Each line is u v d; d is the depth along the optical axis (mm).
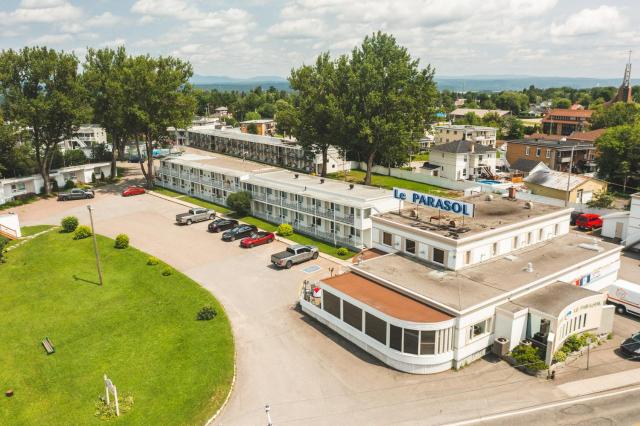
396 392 28938
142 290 45500
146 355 34531
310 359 32969
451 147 101250
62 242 59344
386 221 44094
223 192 77312
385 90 81750
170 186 90000
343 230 57188
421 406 27453
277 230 63344
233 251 55656
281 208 66438
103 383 31484
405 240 42531
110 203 79000
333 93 85312
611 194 75500
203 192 81875
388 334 31656
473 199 51906
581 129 158500
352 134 82938
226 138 126938
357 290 35969
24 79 79188
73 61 79812
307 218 62438
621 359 31953
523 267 39031
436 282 36156
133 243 58906
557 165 103188
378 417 26688
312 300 40281
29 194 82438
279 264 49500
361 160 110625
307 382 30312
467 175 100812
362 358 33031
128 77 82312
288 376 31047
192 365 32531
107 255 54781
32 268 51562
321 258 52844
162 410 28156
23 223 68188
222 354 33594
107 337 37562
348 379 30484
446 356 30719
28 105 75875
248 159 120188
